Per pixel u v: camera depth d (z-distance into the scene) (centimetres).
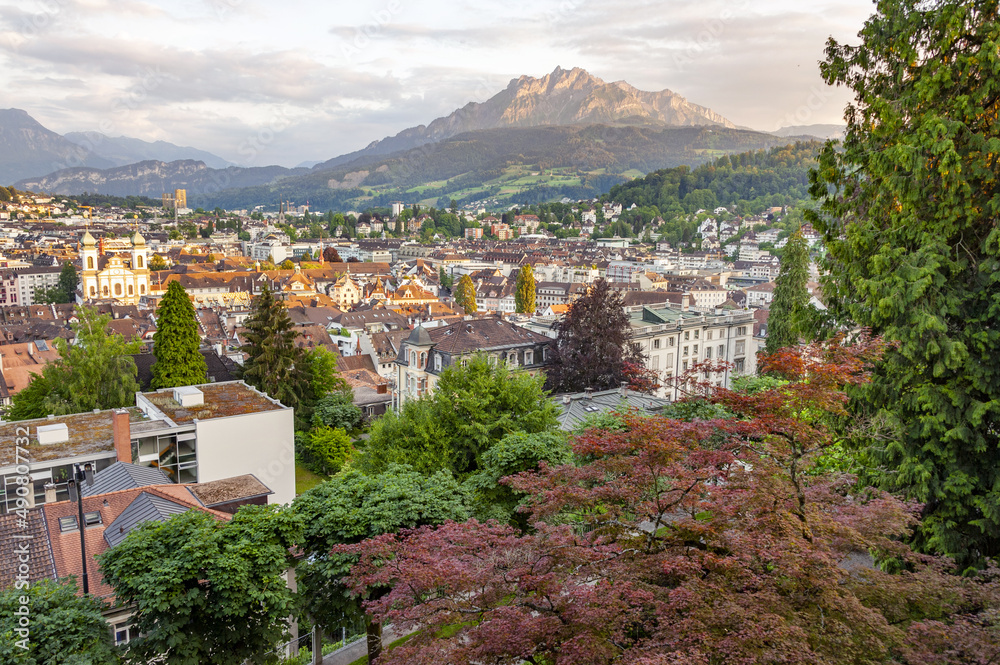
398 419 4797
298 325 12875
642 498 2052
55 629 2131
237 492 3828
